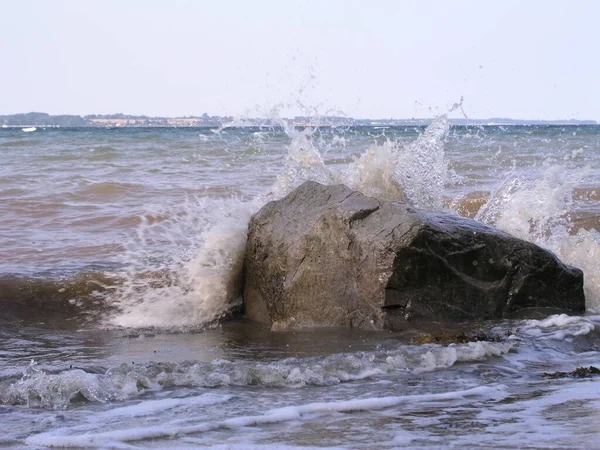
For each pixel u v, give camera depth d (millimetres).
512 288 6672
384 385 4789
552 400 4371
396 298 6344
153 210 11711
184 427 3865
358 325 6418
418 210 6699
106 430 3873
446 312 6453
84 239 9836
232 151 22469
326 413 4152
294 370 4926
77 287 7641
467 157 18984
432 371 5148
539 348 5750
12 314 7145
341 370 5059
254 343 6109
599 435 3670
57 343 6195
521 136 31312
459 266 6461
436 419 4012
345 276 6473
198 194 13180
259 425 3930
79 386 4578
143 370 4914
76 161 20562
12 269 8141
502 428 3828
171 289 7520
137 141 32031
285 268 6695
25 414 4207
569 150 22344
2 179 15391
